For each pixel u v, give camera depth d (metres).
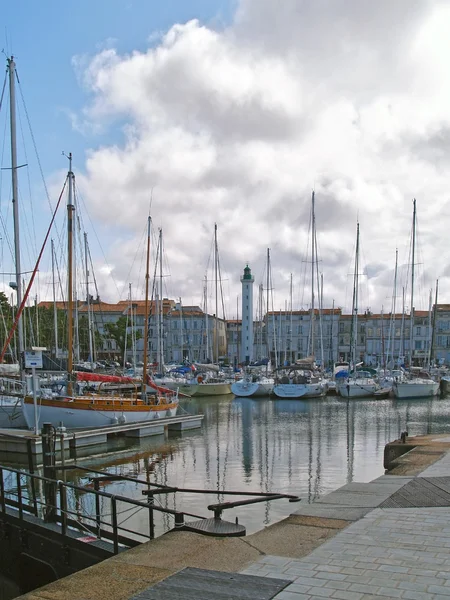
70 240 33.00
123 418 30.67
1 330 60.44
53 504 12.23
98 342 87.94
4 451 24.75
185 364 78.81
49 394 31.55
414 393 59.00
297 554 6.79
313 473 21.73
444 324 126.12
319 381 61.09
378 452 26.59
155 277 64.12
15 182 32.69
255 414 44.84
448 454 14.54
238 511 16.25
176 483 20.28
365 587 5.66
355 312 68.69
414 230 68.62
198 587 5.79
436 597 5.38
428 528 7.76
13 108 32.72
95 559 10.27
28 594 5.87
